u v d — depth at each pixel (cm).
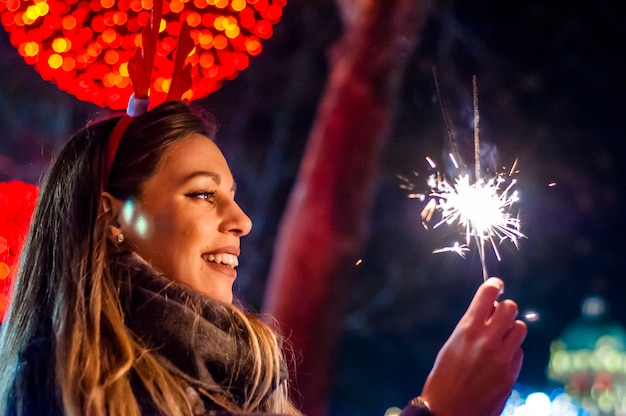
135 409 215
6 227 348
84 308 229
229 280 249
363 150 573
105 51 387
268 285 573
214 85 404
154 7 269
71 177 250
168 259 242
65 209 246
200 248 243
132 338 227
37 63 387
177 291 232
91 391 214
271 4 406
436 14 891
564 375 1353
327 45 1062
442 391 225
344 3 597
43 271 247
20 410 218
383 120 579
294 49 1073
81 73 389
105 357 222
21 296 247
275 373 251
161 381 219
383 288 1199
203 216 245
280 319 556
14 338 242
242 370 234
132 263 237
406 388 1338
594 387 1337
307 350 550
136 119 253
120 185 246
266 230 1105
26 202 355
